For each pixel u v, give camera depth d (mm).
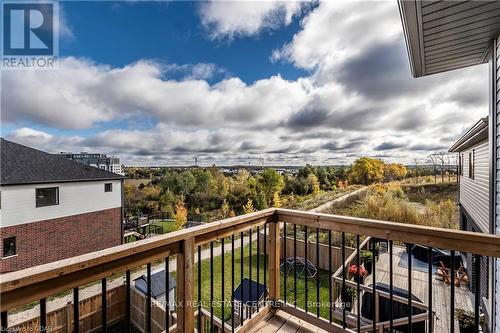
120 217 13297
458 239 1378
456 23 2191
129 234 14430
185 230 1523
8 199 9086
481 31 2334
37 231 9867
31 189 9719
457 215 10570
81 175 11836
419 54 2736
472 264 5652
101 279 1121
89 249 11688
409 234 1542
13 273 865
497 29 2305
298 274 7664
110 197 12812
